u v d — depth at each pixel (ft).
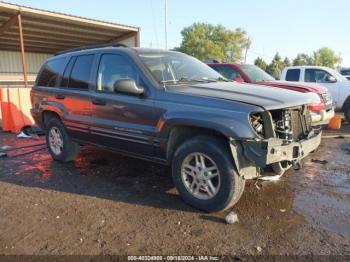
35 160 20.33
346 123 34.81
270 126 11.39
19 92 30.55
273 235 10.75
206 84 14.19
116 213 12.55
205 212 12.49
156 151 13.69
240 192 11.89
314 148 13.79
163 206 13.10
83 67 17.25
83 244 10.41
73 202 13.65
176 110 12.51
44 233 11.12
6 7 43.45
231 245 10.21
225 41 260.01
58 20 51.65
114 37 66.03
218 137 12.11
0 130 32.04
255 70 29.86
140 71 14.06
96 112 15.98
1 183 16.16
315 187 14.87
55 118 19.43
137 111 13.91
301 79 36.81
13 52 79.61
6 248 10.24
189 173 12.82
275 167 12.07
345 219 11.76
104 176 16.88
